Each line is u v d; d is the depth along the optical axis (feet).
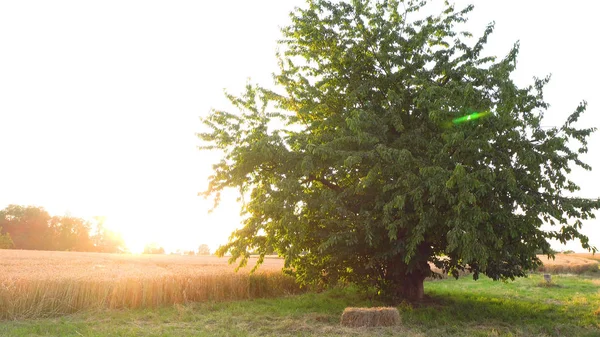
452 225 43.27
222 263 124.77
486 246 44.70
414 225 48.44
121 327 38.91
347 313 41.01
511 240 48.70
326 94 61.21
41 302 43.62
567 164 47.01
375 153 48.52
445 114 45.24
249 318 44.86
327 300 61.11
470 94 44.80
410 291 58.65
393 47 56.95
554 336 37.63
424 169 43.65
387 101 56.13
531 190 47.52
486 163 45.70
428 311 49.62
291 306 54.44
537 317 47.42
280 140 52.54
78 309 46.55
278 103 63.52
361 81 58.03
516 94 46.60
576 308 54.39
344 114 56.08
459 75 54.39
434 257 54.44
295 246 51.93
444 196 43.75
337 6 60.75
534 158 43.80
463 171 39.73
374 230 50.47
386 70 57.41
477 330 39.70
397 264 54.49
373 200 53.01
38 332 36.40
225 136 55.42
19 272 58.90
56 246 336.08
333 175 56.80
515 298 67.26
